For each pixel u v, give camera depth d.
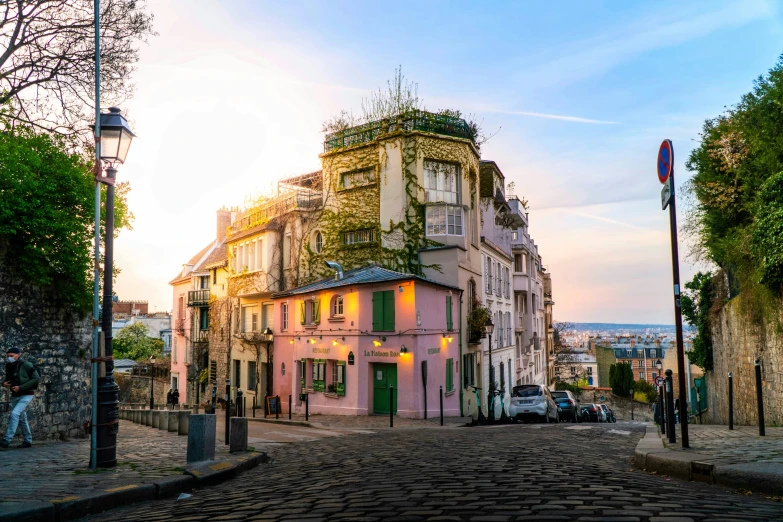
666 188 7.44
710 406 23.88
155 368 49.41
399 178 26.77
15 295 12.81
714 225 17.08
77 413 14.69
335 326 24.12
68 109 15.57
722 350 20.25
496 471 6.71
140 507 5.89
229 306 36.41
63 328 14.29
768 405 14.37
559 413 24.56
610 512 4.23
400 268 26.39
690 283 26.11
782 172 12.26
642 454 6.93
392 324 22.27
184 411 13.67
